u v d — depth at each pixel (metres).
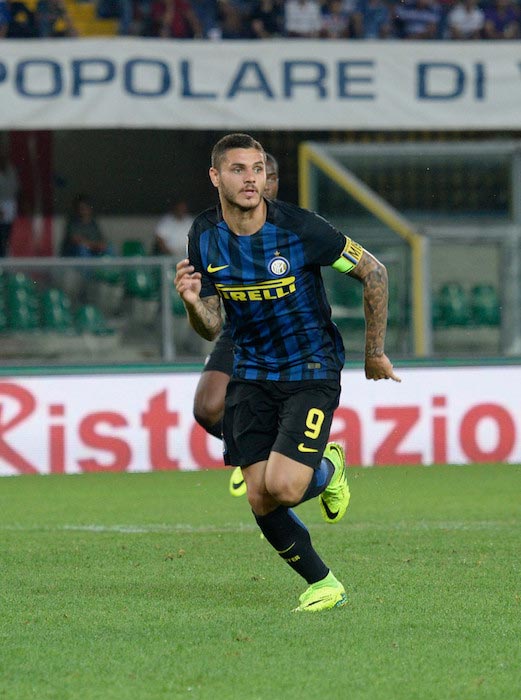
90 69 44.94
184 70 45.50
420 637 15.88
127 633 16.19
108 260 40.53
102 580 20.39
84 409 38.50
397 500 32.09
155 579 20.45
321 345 17.69
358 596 18.69
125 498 32.97
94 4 52.25
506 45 46.84
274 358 17.59
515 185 54.59
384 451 39.16
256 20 51.28
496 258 46.69
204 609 17.78
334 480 19.47
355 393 39.06
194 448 38.97
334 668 14.30
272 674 14.03
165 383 38.78
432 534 25.84
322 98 46.22
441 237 44.19
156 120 45.44
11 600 18.61
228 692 13.30
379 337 17.52
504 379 39.53
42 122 44.84
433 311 45.47
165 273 40.66
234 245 17.19
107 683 13.70
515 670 14.23
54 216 56.16
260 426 17.67
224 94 45.75
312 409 17.31
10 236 54.91
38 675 14.07
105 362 39.06
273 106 46.09
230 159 16.64
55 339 40.44
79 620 17.06
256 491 17.53
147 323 40.66
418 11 52.50
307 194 52.72
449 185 54.78
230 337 24.69
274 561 22.36
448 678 13.86
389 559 22.39
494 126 47.00
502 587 19.44
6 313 40.25
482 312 45.78
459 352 45.59
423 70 46.66
